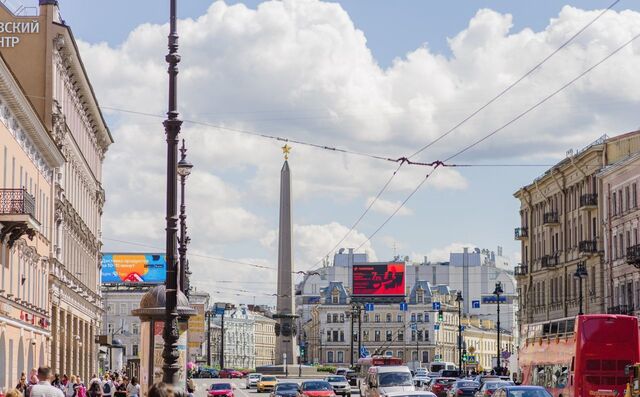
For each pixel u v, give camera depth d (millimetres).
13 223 56531
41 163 70312
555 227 118562
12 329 60312
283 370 136000
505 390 44250
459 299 132625
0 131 55344
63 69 78500
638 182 94938
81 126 91812
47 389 24844
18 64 73938
